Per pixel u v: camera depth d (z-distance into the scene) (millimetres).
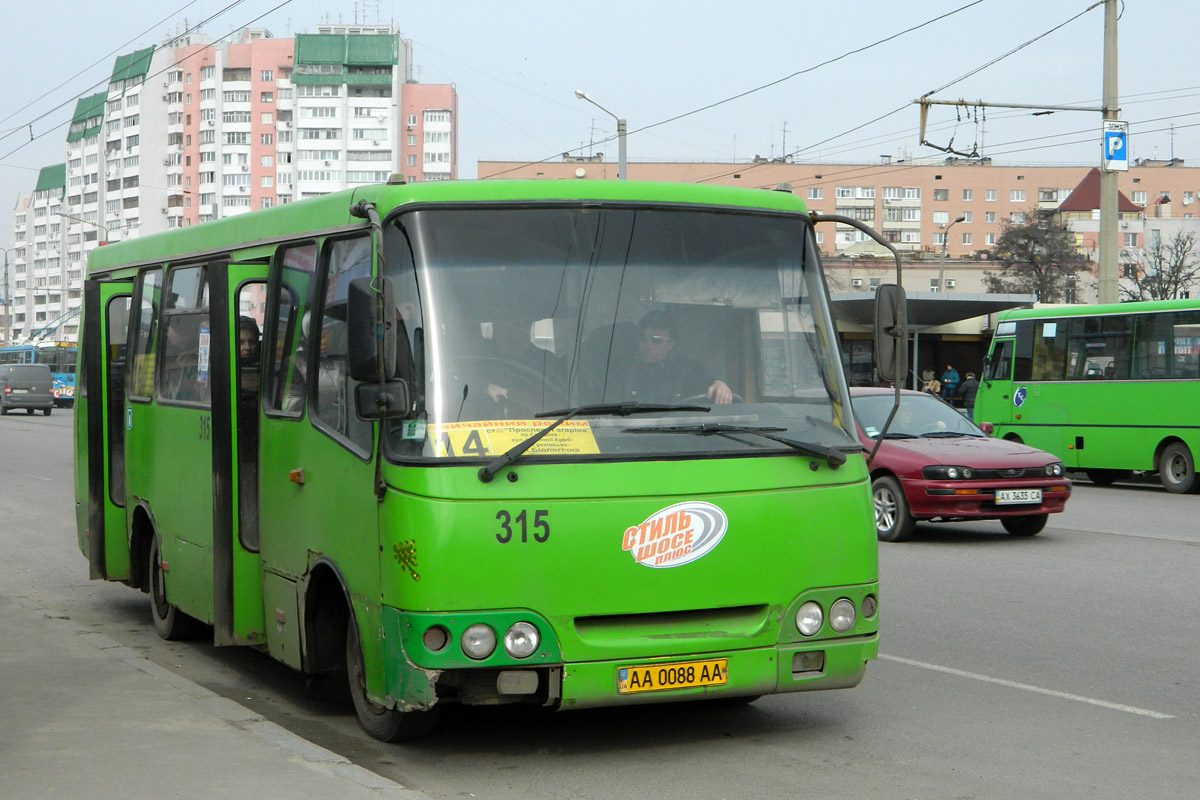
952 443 16984
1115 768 6840
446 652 6262
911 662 9562
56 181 181500
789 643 6773
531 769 6867
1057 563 14633
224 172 151750
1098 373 26547
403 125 152375
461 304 6637
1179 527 18406
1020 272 86875
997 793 6387
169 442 10023
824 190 144250
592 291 6812
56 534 17906
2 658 9461
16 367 64188
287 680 9484
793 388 7098
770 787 6496
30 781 6188
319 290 7715
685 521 6574
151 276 10828
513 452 6359
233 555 8719
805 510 6844
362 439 6910
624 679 6449
